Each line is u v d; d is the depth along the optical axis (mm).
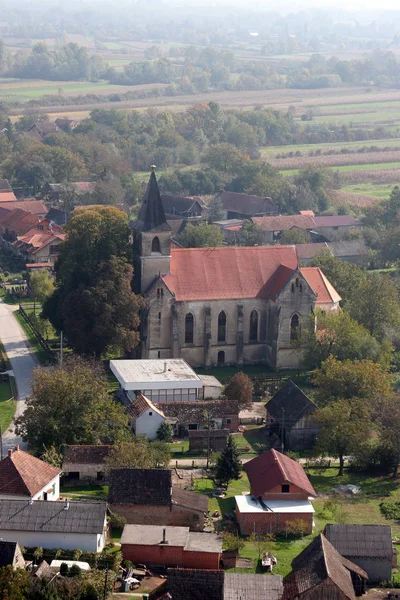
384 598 121312
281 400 180750
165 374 187250
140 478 139500
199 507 138625
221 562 127000
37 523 124125
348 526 129750
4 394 188625
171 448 170625
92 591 111188
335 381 180750
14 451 136750
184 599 109938
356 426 165625
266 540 135250
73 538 123688
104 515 125625
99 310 193625
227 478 153625
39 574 112562
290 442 174750
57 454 152250
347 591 111562
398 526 144625
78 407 158625
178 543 124812
